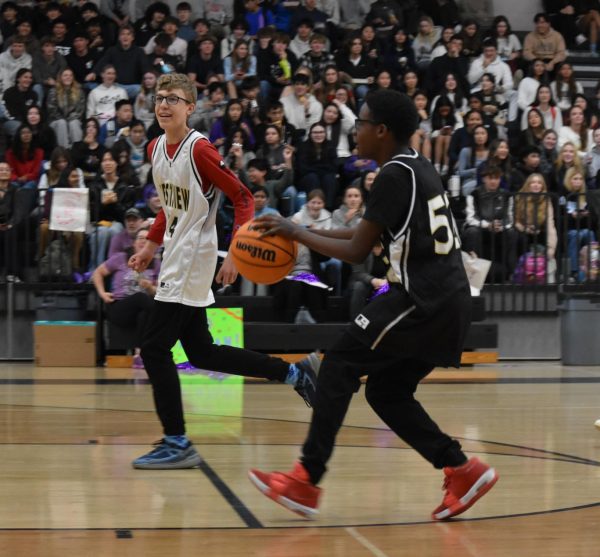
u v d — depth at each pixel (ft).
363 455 22.24
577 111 52.49
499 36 60.70
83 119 51.08
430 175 16.22
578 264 45.91
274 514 16.90
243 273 18.07
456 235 16.46
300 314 41.78
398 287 16.11
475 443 24.07
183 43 56.29
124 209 44.19
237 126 47.52
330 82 52.16
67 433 24.82
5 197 44.24
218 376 37.96
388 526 16.21
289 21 59.52
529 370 41.91
